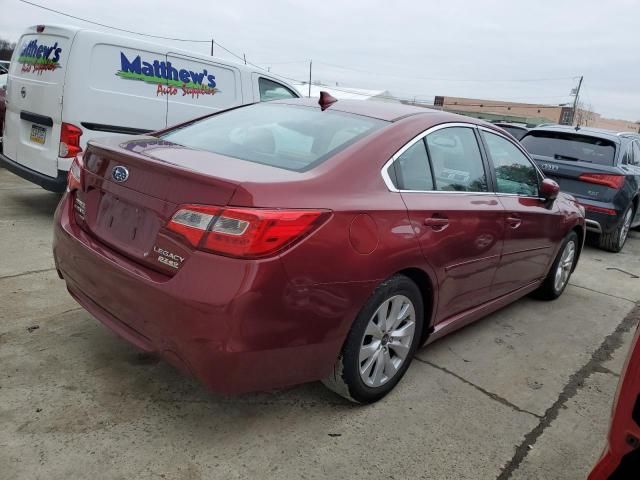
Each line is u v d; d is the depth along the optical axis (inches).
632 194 285.6
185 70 255.0
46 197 267.1
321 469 93.7
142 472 88.2
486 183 142.6
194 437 98.2
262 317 86.2
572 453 106.7
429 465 98.1
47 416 99.1
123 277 95.0
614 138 287.9
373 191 105.3
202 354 86.3
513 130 430.0
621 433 63.3
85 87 214.8
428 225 114.0
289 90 314.2
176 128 136.3
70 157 214.1
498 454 103.7
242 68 284.4
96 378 112.7
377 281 101.9
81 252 105.7
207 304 84.4
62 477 85.3
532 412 120.1
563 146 295.1
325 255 92.4
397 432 106.6
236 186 86.7
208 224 86.6
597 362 150.3
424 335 126.2
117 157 104.3
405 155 116.2
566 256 197.5
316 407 112.0
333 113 127.3
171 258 90.1
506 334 163.3
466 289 134.4
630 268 265.0
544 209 166.6
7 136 243.9
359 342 104.0
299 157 107.7
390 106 135.8
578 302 202.4
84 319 137.5
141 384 112.3
